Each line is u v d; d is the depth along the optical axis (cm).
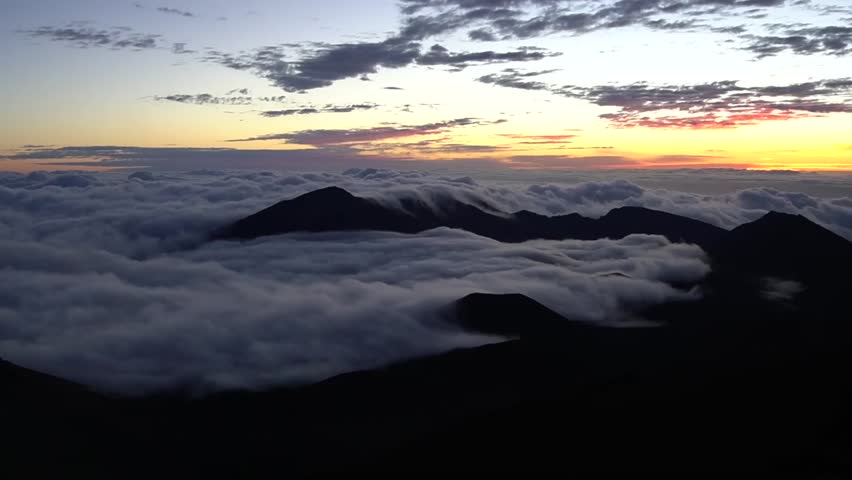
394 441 6006
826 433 5606
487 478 5175
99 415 6706
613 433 5669
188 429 6688
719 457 5253
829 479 4916
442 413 6512
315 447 6162
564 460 5288
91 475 5447
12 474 5100
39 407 6550
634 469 5109
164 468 5850
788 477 4959
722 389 6538
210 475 5762
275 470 5809
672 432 5656
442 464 5434
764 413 6003
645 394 6431
